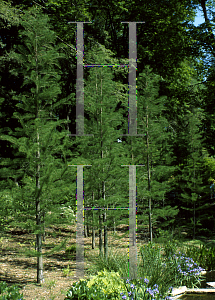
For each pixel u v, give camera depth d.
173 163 14.39
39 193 6.00
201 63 18.05
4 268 7.28
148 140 9.92
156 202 12.84
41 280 6.16
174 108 18.19
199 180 12.37
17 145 6.12
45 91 6.43
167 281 5.25
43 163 6.23
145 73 10.08
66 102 6.76
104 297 4.09
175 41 17.91
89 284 4.45
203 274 6.07
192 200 12.16
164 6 17.80
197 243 10.56
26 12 6.60
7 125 10.70
